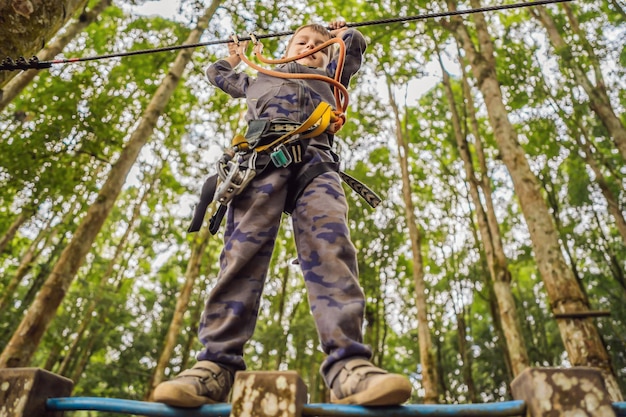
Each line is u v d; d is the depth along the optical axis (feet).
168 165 50.26
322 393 45.52
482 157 36.40
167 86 28.32
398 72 45.34
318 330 4.92
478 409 3.74
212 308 5.25
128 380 49.93
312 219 5.58
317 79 6.70
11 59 8.58
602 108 31.91
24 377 4.26
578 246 43.01
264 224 5.65
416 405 3.86
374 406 3.89
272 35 8.14
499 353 49.60
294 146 6.02
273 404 3.71
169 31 38.91
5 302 40.06
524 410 3.63
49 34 9.73
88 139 30.37
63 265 21.89
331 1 39.68
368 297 47.03
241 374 3.88
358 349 4.59
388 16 40.04
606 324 46.09
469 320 50.34
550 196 41.14
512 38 40.22
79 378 44.62
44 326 20.66
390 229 46.83
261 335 43.16
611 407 3.42
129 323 55.57
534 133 41.57
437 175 51.75
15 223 41.22
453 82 50.55
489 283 40.09
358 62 8.08
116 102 32.65
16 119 37.47
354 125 47.47
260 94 6.95
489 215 32.68
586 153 36.96
